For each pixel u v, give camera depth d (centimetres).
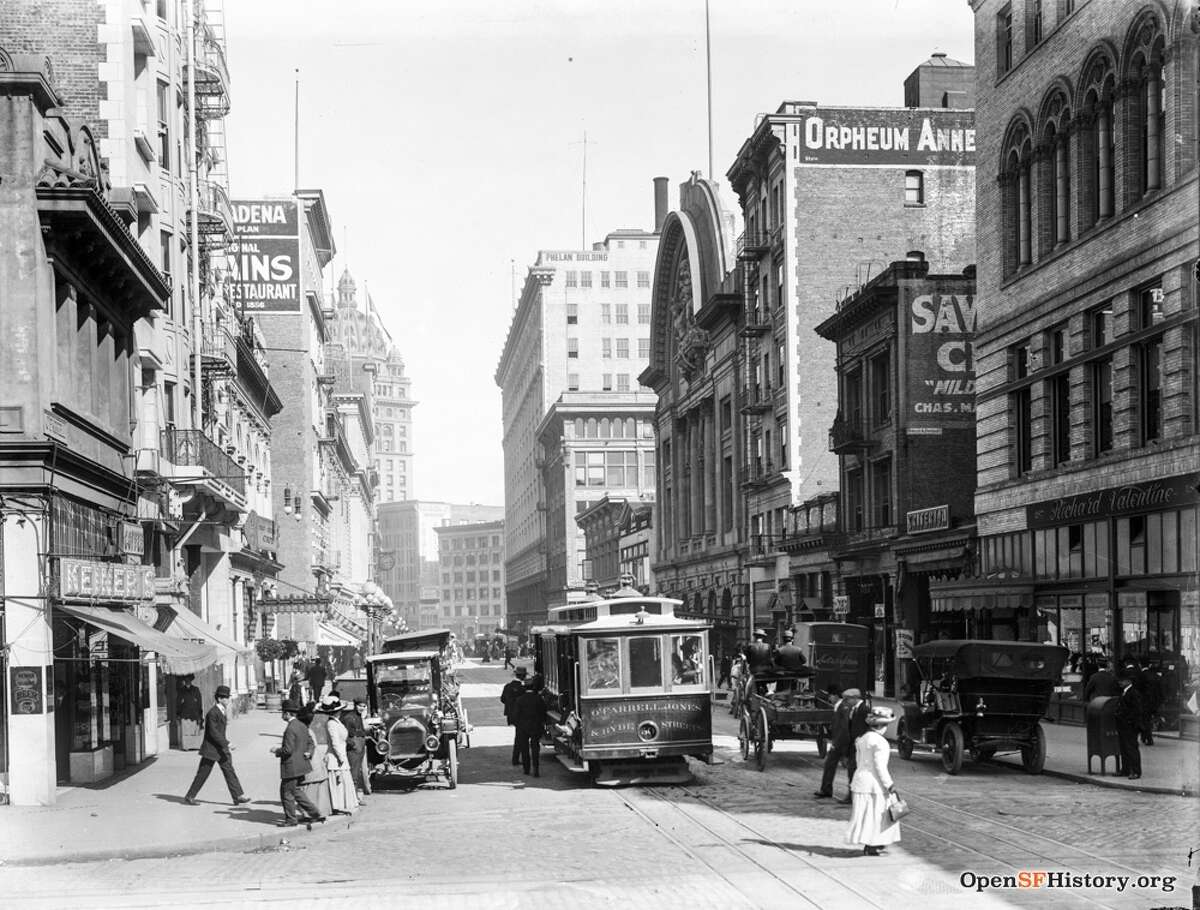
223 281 5059
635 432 13962
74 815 2103
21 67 2267
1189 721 2100
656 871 1528
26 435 2214
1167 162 3109
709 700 2491
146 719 3209
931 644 2641
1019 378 3997
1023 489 3891
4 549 2214
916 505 5000
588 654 2491
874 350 5284
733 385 7531
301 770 1983
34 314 2250
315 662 5103
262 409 6203
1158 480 3094
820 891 1376
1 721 2216
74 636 2536
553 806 2202
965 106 6762
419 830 1956
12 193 2262
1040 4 3869
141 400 3391
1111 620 3350
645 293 15462
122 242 2605
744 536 7369
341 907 1357
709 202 8431
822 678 3516
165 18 3700
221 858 1747
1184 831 1748
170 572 3500
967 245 6419
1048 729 3412
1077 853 1587
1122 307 3344
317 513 8650
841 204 6375
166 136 3697
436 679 2584
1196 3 1460
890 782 1611
